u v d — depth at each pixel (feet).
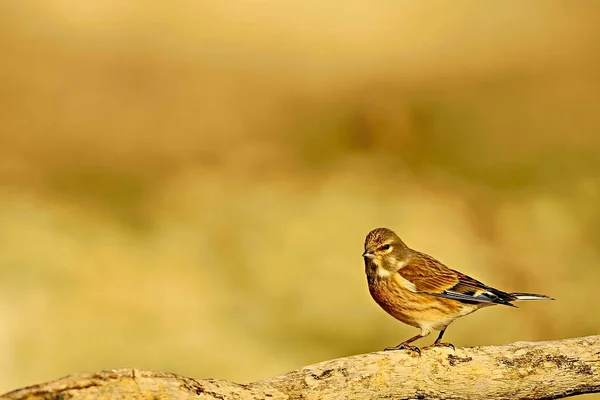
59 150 61.41
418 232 53.36
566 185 58.34
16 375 42.24
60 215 53.52
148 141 63.93
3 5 75.20
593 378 23.15
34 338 44.19
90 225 52.95
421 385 22.75
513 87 72.23
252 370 43.57
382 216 54.70
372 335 45.80
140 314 46.57
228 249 51.78
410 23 82.12
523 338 45.60
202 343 44.93
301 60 75.82
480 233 54.29
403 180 60.03
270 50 76.59
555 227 53.93
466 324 45.80
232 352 44.50
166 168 61.05
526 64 75.82
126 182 58.49
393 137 65.87
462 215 55.77
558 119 67.00
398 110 68.95
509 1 84.12
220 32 77.87
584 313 47.44
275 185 59.00
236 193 57.88
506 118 67.46
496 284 49.85
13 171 58.23
